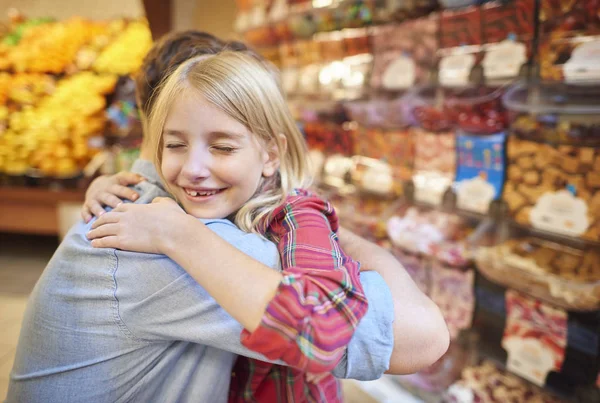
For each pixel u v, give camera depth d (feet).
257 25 8.13
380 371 2.15
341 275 1.98
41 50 10.34
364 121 6.64
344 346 1.90
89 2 12.32
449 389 5.41
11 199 9.62
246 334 1.91
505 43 4.70
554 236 4.81
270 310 1.79
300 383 2.65
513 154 4.73
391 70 6.07
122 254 2.19
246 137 2.42
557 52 4.20
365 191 6.72
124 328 2.26
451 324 5.47
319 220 2.44
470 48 5.11
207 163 2.35
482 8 4.83
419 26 5.63
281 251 2.34
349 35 6.64
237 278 1.96
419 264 5.80
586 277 4.20
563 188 4.31
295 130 2.84
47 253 10.68
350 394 5.88
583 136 4.18
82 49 10.56
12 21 12.01
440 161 5.58
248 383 2.71
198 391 2.46
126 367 2.35
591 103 4.14
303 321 1.78
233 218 2.73
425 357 2.34
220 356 2.48
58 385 2.35
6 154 9.50
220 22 8.50
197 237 2.09
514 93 4.74
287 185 2.76
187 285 2.14
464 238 5.44
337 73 6.88
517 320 4.71
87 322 2.29
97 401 2.37
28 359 2.43
